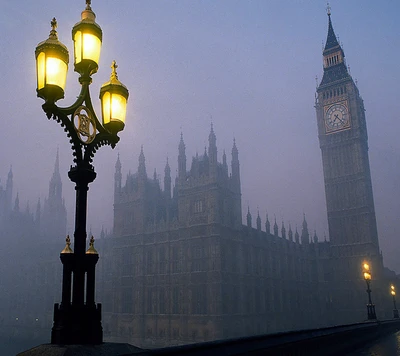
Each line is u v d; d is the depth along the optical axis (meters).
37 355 4.77
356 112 123.75
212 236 79.75
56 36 6.40
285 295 104.12
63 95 6.29
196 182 85.62
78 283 5.92
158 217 97.81
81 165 6.69
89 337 5.65
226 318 76.69
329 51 134.62
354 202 118.44
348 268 115.38
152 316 84.56
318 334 14.52
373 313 30.38
